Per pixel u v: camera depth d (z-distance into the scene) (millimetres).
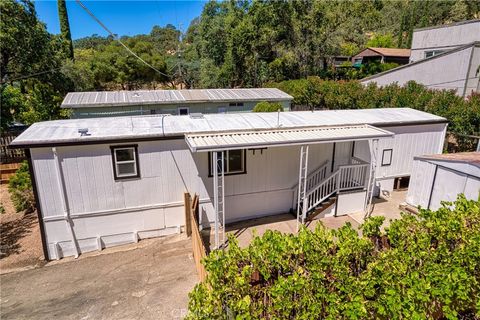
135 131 8336
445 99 14180
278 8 31578
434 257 3994
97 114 15766
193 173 8844
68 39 26656
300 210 9969
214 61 36562
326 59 34750
